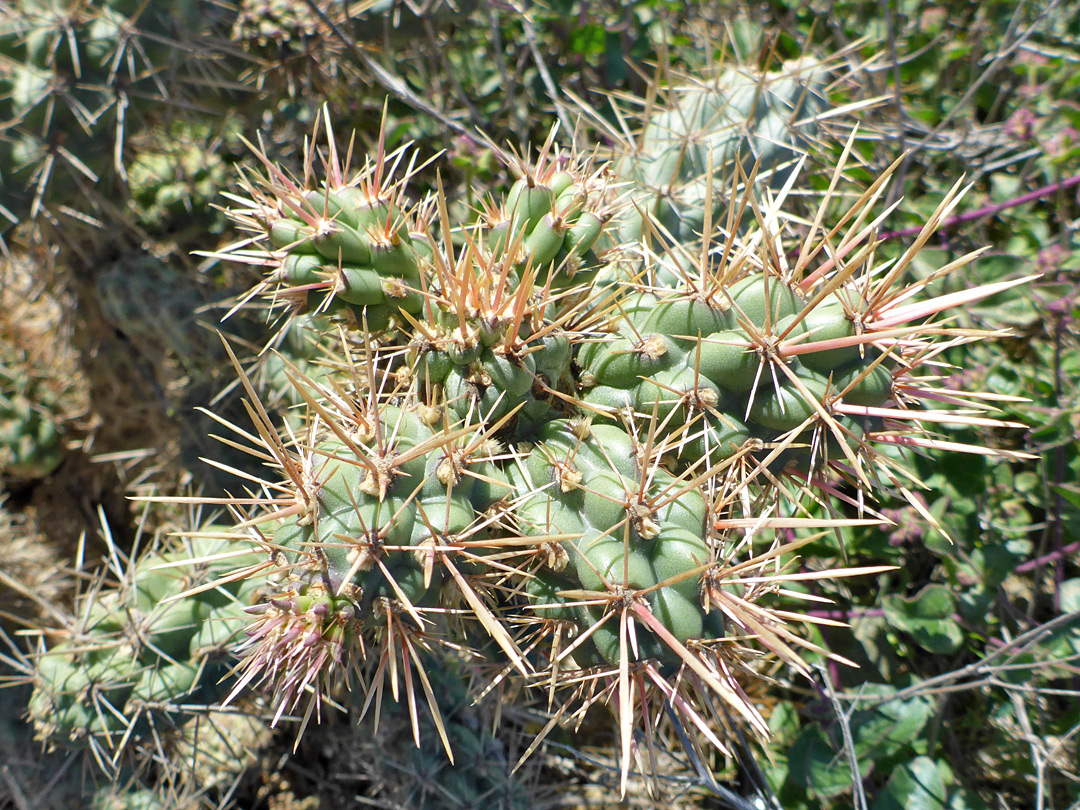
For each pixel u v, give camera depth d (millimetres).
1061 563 242
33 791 235
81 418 313
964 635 248
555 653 142
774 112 234
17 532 291
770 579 143
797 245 264
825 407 149
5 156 227
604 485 142
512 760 245
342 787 279
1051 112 291
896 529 245
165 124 260
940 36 320
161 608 206
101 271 271
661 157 231
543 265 167
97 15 225
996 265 261
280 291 161
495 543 134
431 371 151
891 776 226
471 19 323
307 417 178
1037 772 225
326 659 138
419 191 310
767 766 244
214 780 254
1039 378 254
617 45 328
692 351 156
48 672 211
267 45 280
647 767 226
